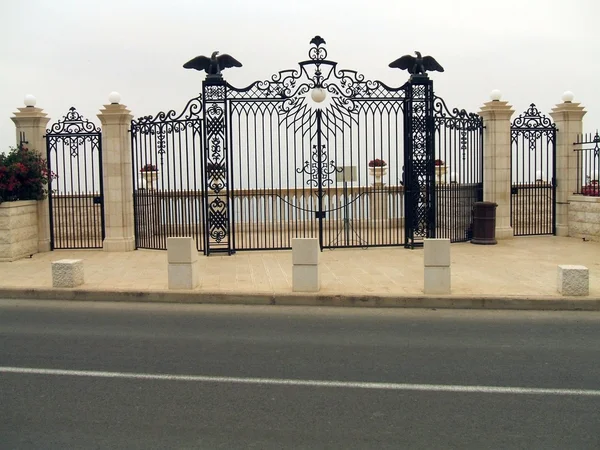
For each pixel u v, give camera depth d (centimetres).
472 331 849
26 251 1511
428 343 782
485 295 1016
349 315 949
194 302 1045
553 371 667
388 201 1941
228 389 609
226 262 1384
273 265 1338
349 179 1595
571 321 912
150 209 1622
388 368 676
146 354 733
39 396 591
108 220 1588
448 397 586
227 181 1492
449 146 1653
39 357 721
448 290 1030
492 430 511
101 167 1598
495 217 1659
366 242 1678
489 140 1722
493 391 604
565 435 500
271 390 606
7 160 1495
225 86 1477
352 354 731
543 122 1789
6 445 483
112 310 991
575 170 1786
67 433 505
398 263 1345
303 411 552
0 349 756
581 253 1478
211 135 1481
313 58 1493
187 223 1822
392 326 877
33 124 1573
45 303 1048
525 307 995
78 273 1120
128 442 489
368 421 529
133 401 577
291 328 865
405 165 1566
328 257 1440
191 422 527
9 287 1101
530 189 1838
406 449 475
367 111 1554
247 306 1017
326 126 1534
